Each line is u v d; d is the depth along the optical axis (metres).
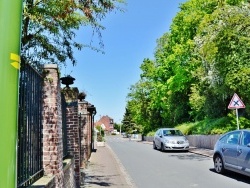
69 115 10.53
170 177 12.82
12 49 1.39
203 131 27.44
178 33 34.50
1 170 1.33
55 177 5.46
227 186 10.66
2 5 1.39
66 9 7.12
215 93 25.41
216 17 18.70
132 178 12.71
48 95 5.73
